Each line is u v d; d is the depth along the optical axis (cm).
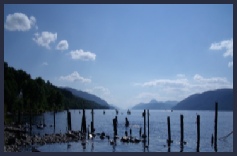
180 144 5641
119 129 8544
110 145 5300
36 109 14350
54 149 4688
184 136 7175
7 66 14350
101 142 5588
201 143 5909
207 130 9019
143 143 5653
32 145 4881
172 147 5303
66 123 9919
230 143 5972
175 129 9000
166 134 7419
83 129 6738
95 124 10625
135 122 12019
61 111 19400
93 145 5247
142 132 7794
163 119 15412
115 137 6184
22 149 4500
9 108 11325
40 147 4772
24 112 13488
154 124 11069
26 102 13700
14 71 14838
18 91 14150
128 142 5669
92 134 6350
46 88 17425
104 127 9256
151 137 6662
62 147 4897
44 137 5509
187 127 10125
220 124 12069
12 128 6203
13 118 9750
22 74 14950
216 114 5025
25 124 8194
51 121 10606
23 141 5009
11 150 4347
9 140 4816
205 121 14425
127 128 8925
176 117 18750
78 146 5072
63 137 5694
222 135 7581
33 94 14288
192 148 5272
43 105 15650
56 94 18625
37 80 16825
